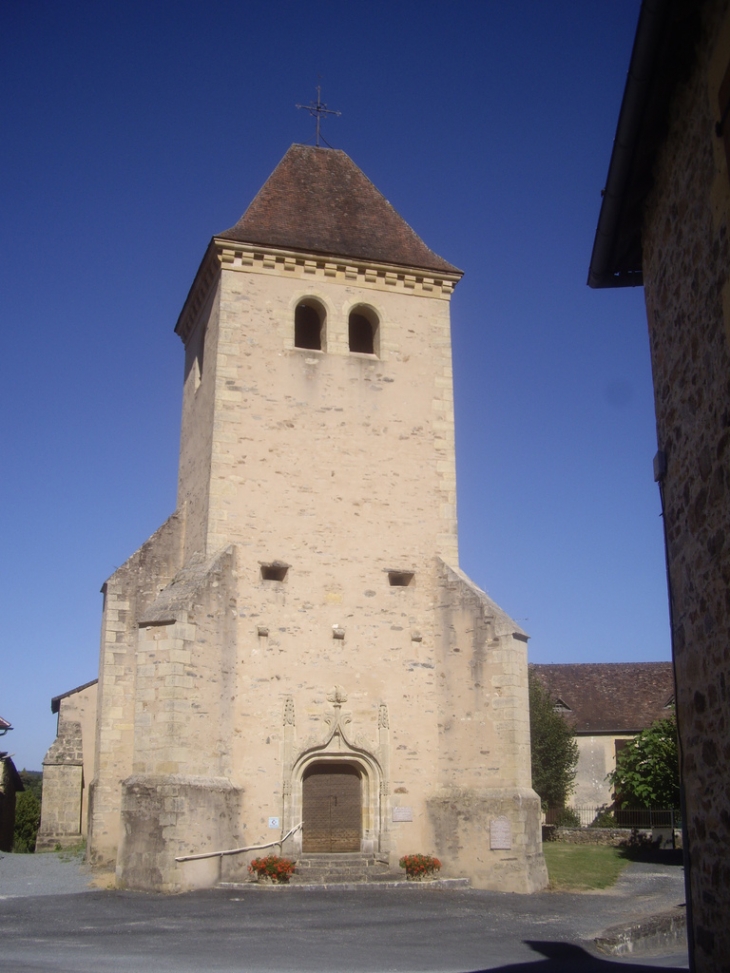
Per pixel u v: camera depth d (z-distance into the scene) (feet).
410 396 75.41
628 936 42.22
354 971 34.37
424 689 68.74
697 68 26.43
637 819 107.65
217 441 69.46
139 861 56.90
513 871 60.95
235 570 66.69
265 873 59.11
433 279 78.54
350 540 70.54
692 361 27.27
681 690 28.86
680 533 28.63
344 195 82.74
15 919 45.50
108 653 69.92
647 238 32.65
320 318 76.59
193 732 60.18
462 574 70.38
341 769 67.15
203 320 79.30
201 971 33.06
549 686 138.92
